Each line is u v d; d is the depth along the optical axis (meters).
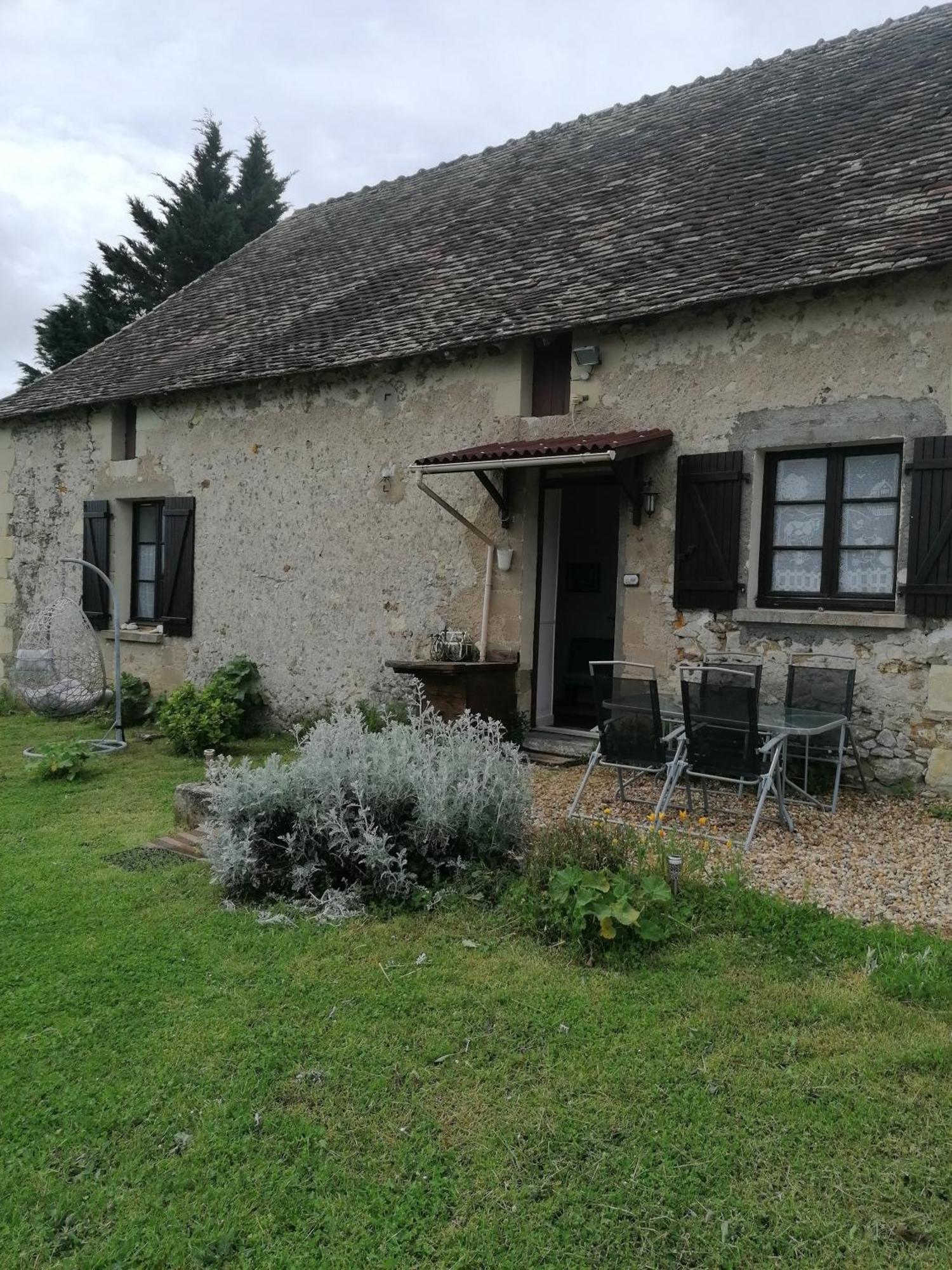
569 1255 2.01
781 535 6.28
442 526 7.91
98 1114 2.53
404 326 8.10
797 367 6.00
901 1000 3.04
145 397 9.96
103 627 10.73
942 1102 2.50
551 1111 2.49
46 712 9.48
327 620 8.73
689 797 5.13
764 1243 2.03
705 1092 2.57
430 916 3.87
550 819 5.29
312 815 4.18
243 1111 2.52
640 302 6.43
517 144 10.97
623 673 6.82
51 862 4.77
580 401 6.98
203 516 9.76
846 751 5.87
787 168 7.24
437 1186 2.22
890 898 3.97
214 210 23.50
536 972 3.31
